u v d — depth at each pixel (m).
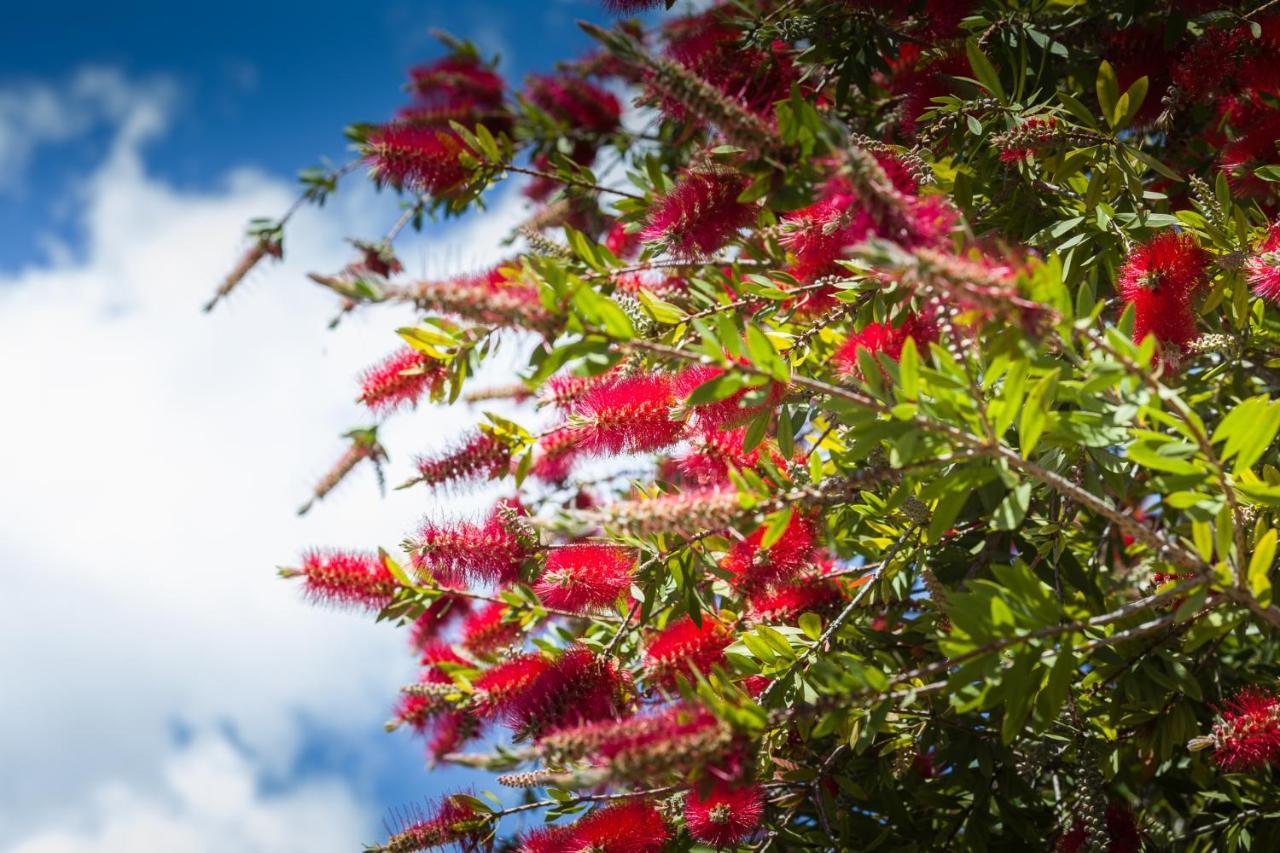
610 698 2.98
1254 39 3.32
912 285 2.24
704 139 3.35
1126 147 3.22
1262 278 2.80
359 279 1.96
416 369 2.90
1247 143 3.38
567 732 2.05
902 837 3.57
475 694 3.00
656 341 2.99
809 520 2.94
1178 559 2.30
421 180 3.54
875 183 1.99
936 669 2.29
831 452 3.23
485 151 3.59
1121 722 3.38
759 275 3.21
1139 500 4.04
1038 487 3.04
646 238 2.96
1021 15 3.65
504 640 3.39
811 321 3.10
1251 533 2.63
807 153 2.25
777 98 3.72
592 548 3.18
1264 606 2.28
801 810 3.83
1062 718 3.59
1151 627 2.35
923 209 2.05
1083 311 2.25
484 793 3.31
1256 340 3.35
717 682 2.69
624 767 1.97
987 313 2.04
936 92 3.72
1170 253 2.76
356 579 3.17
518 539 3.19
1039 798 3.72
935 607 3.43
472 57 5.73
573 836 2.91
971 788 3.56
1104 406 2.38
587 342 2.12
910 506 2.88
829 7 3.78
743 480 2.30
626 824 2.88
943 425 2.22
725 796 2.33
